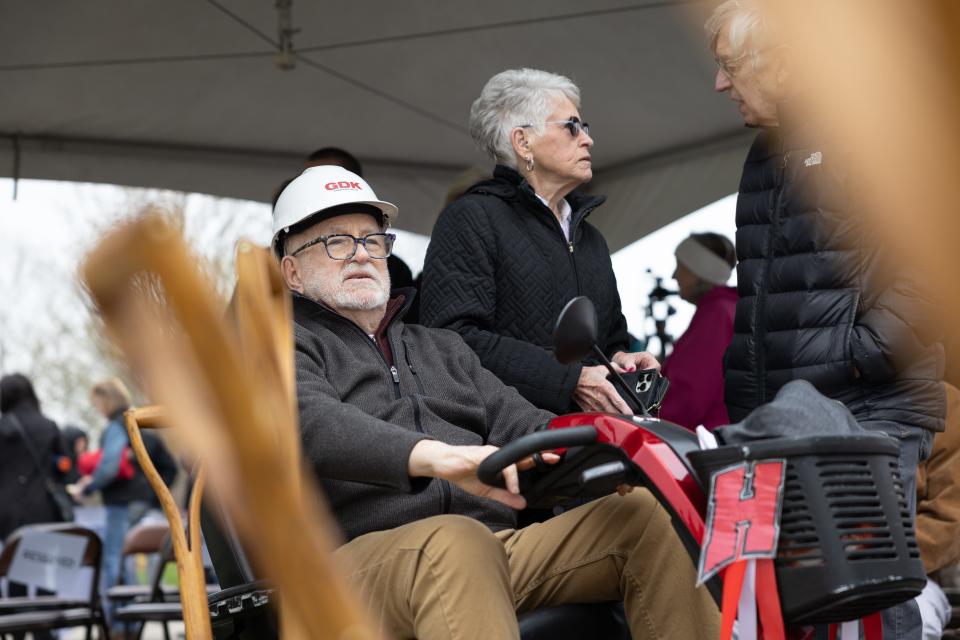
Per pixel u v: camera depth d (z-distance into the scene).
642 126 5.68
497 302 2.94
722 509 1.40
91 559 4.80
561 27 4.89
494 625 1.89
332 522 2.25
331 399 2.16
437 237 2.98
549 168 3.04
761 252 2.55
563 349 1.54
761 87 2.50
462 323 2.86
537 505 1.87
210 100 5.48
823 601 1.33
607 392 2.71
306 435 2.09
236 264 0.38
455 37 5.07
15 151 5.59
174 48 5.04
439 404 2.47
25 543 4.80
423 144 6.12
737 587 1.36
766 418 1.45
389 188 6.34
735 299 3.69
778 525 1.35
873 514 1.39
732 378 2.61
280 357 0.37
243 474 0.25
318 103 5.62
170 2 4.66
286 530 0.26
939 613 2.69
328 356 2.44
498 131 3.07
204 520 2.14
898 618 2.51
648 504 2.02
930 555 2.72
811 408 1.47
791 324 2.46
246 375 0.24
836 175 0.71
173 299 0.22
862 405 2.42
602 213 6.17
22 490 7.22
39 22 4.68
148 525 5.68
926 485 2.79
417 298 3.73
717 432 1.51
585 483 1.59
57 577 4.75
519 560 2.14
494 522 2.35
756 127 2.64
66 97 5.30
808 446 1.38
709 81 5.11
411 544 1.98
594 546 2.05
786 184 2.48
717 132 5.68
